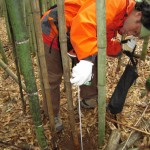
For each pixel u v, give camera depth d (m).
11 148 2.23
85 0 1.85
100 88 1.77
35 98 1.60
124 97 2.28
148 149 2.16
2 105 2.79
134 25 1.83
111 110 2.35
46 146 1.93
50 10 2.02
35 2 1.51
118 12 1.71
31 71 1.48
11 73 2.82
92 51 1.62
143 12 1.75
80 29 1.63
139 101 2.71
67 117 2.60
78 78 1.62
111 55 2.31
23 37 1.35
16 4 1.26
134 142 2.22
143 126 2.34
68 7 1.86
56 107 2.37
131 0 1.75
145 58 3.40
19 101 2.83
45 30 2.02
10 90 3.02
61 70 2.25
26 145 2.25
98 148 2.21
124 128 2.38
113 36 2.01
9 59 3.71
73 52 1.95
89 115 2.60
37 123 1.75
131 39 2.16
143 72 3.16
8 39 4.12
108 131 2.36
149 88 2.73
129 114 2.56
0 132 2.42
